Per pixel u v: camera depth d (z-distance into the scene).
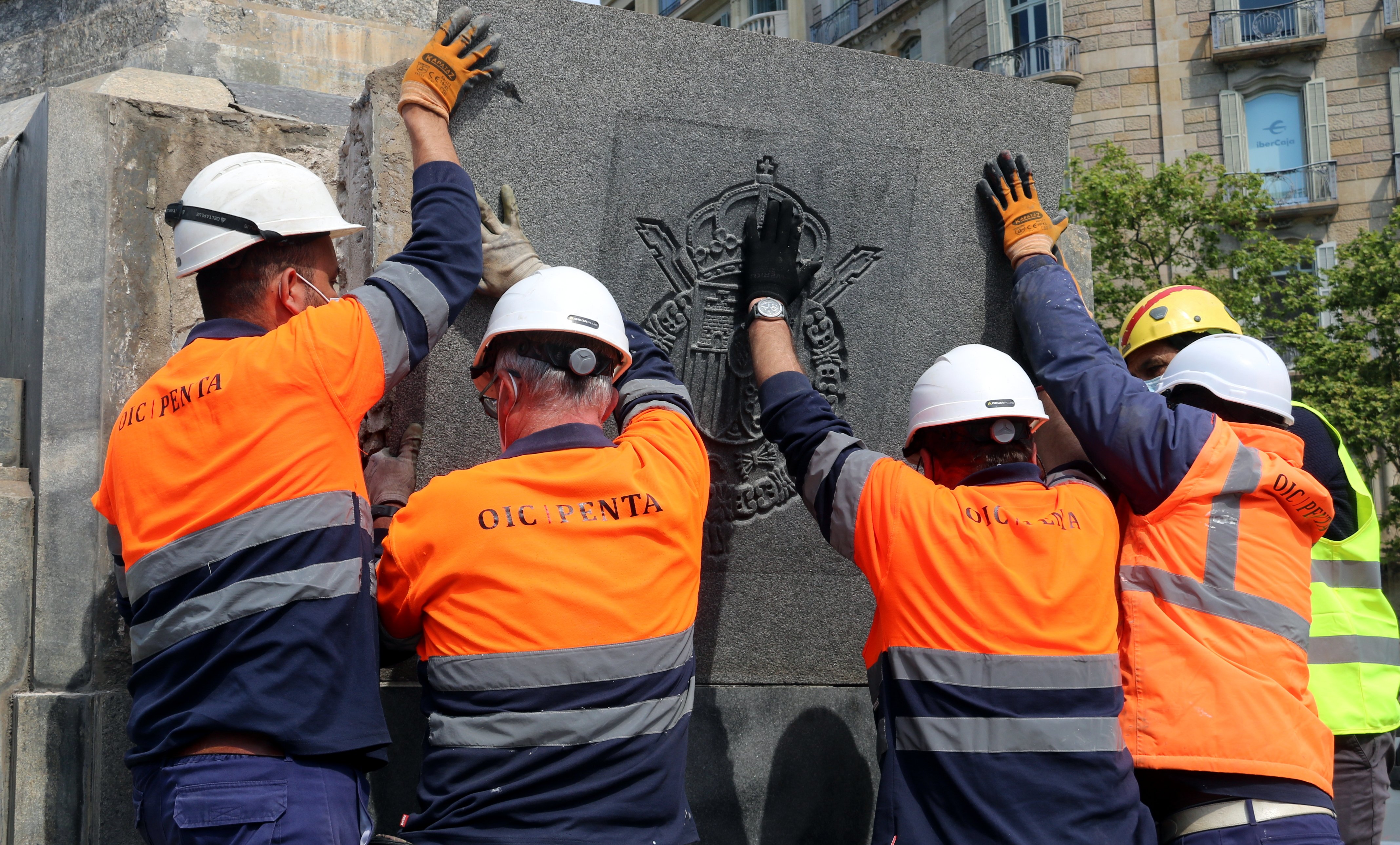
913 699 2.20
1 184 3.18
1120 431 2.37
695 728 2.92
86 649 2.64
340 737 1.88
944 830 2.14
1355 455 16.61
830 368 3.05
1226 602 2.31
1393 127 20.91
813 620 3.12
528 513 1.99
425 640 2.03
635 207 2.77
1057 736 2.13
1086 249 3.56
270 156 2.24
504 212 2.62
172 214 2.15
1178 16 21.75
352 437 2.03
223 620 1.88
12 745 2.54
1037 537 2.23
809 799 3.05
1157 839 2.31
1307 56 21.30
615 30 2.66
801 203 2.94
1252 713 2.24
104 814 2.46
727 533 2.99
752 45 2.80
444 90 2.46
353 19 4.55
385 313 2.07
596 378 2.16
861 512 2.31
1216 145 21.56
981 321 3.17
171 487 1.94
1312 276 17.23
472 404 2.67
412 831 1.96
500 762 1.91
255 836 1.79
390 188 2.56
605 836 1.88
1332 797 2.45
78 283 2.73
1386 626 2.98
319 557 1.92
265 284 2.16
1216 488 2.33
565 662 1.93
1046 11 22.39
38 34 4.59
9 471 2.75
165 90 3.30
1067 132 3.18
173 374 2.03
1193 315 3.20
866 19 26.47
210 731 1.84
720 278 2.88
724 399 2.95
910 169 3.02
